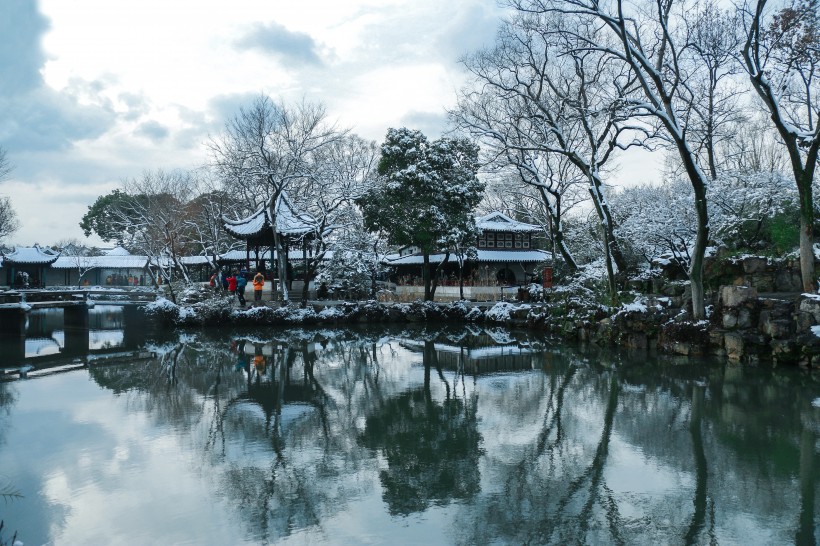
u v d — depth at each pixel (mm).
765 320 17844
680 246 24750
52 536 6961
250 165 36812
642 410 12781
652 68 18531
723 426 11320
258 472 9125
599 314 24281
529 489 8383
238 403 13977
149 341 26938
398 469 9273
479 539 6828
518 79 26188
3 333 26656
